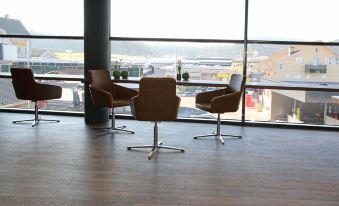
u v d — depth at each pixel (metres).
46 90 6.52
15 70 6.40
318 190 3.69
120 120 7.30
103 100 5.81
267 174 4.15
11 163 4.36
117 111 7.58
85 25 6.74
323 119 6.98
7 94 7.92
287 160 4.72
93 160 4.56
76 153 4.85
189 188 3.68
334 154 5.06
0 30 7.75
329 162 4.67
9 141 5.40
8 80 7.84
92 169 4.21
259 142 5.68
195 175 4.07
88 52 6.76
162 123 7.04
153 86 4.70
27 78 6.38
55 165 4.32
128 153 4.91
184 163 4.52
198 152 5.04
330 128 6.77
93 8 6.68
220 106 5.57
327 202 3.39
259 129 6.71
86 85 6.80
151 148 5.18
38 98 6.49
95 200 3.35
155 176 4.02
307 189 3.71
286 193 3.59
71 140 5.55
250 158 4.79
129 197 3.43
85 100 6.87
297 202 3.38
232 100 5.59
